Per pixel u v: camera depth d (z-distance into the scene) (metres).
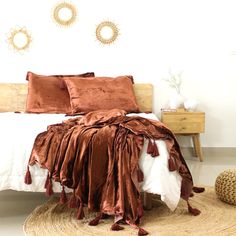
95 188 2.49
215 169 3.91
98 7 4.39
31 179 2.51
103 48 4.44
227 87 4.52
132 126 2.58
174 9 4.38
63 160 2.51
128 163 2.45
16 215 2.70
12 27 4.36
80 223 2.52
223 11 4.38
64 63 4.44
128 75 4.44
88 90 3.96
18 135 2.61
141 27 4.41
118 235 2.32
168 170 2.47
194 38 4.43
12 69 4.40
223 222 2.52
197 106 4.38
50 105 3.98
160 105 4.54
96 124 2.74
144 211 2.72
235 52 4.44
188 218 2.59
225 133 4.58
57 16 4.36
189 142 4.54
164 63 4.46
